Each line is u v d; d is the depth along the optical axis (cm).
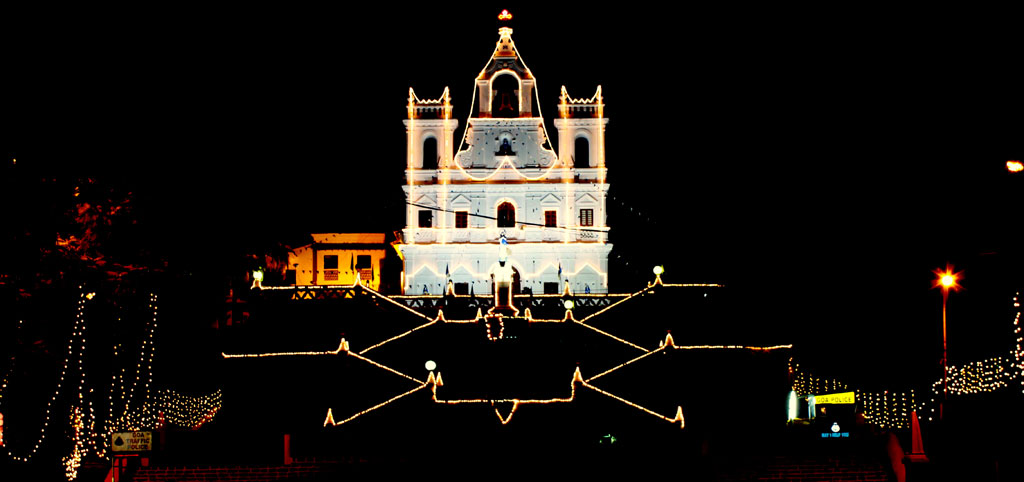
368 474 4506
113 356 5359
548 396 5384
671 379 5466
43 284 4453
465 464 4566
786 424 5300
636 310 5972
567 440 4909
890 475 4428
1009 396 4759
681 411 5009
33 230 4425
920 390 5778
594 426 4997
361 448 4822
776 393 5531
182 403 5894
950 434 4638
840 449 4609
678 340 5806
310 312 5969
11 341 4469
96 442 5022
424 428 4975
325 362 5544
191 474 4475
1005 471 4078
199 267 6050
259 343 5747
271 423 5281
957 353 6106
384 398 5456
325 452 4747
